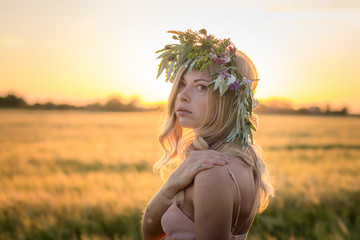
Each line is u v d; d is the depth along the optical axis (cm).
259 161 159
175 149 175
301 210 656
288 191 749
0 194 745
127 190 790
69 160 1535
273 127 4644
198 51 150
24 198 719
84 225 592
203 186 129
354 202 717
